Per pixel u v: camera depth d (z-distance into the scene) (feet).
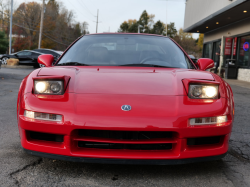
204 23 45.68
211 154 5.94
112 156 5.64
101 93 6.04
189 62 8.61
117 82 6.47
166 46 9.16
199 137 5.75
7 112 12.72
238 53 42.86
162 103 5.83
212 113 5.81
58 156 5.79
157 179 5.99
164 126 5.49
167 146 5.96
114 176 6.07
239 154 8.02
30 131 6.06
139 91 6.15
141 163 5.66
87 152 5.72
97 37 9.56
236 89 26.78
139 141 5.69
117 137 5.75
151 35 9.93
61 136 5.88
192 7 53.01
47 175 6.02
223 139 6.07
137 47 8.91
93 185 5.59
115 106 5.69
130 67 7.76
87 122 5.48
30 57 51.47
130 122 5.46
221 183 5.89
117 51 8.65
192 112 5.72
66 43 190.19
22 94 6.29
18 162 6.73
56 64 8.35
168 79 6.73
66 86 6.22
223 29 48.96
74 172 6.22
